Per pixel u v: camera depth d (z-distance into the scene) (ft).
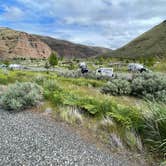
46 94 33.35
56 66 234.79
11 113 26.53
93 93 46.42
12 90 31.63
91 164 14.89
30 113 27.12
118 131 20.83
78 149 17.12
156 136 18.48
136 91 48.62
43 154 15.55
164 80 47.93
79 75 96.07
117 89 49.52
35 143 17.31
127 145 18.81
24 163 14.06
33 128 21.07
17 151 15.62
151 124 19.34
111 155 16.92
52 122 23.91
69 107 27.71
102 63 270.87
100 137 20.42
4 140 17.35
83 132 21.56
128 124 20.70
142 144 18.63
